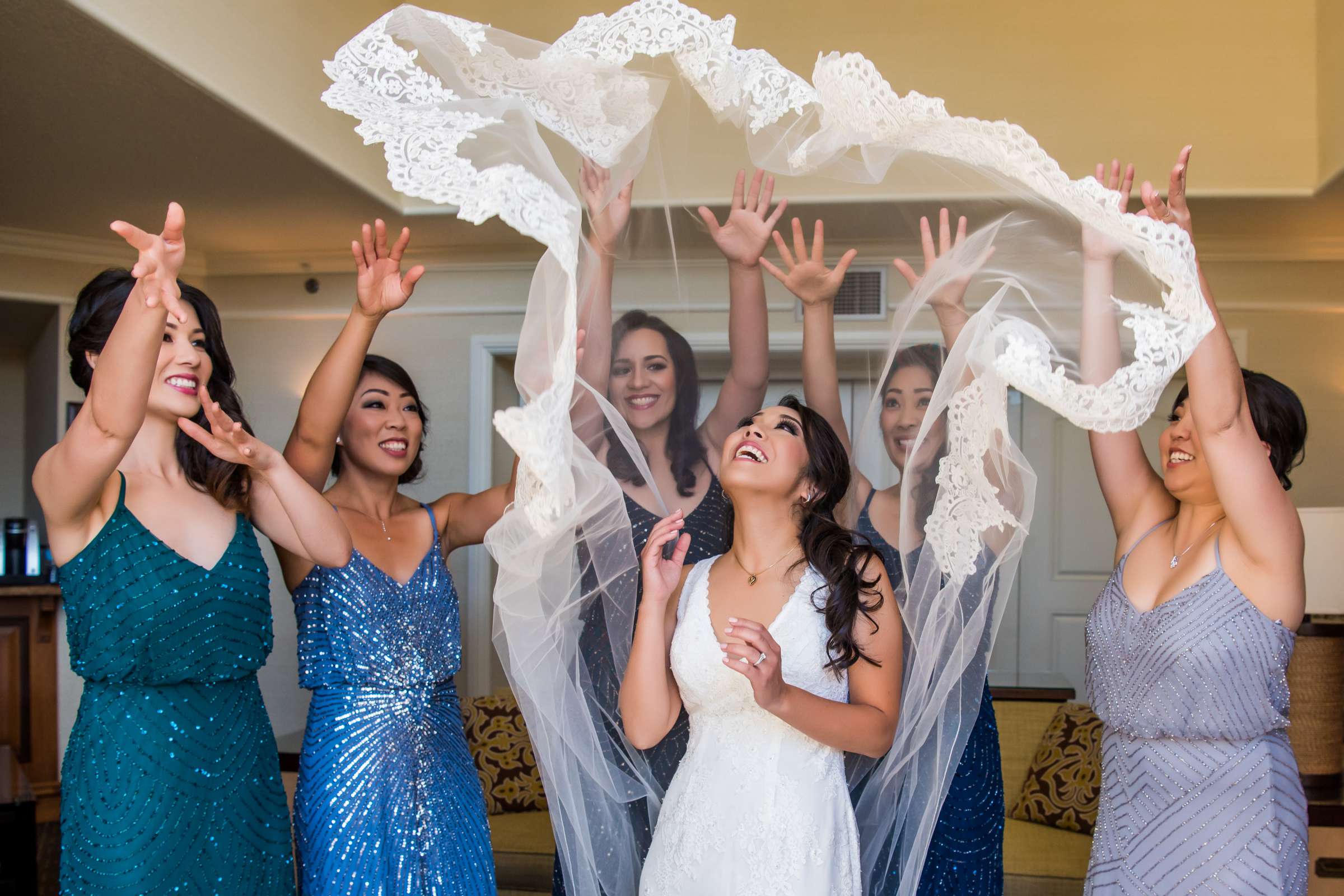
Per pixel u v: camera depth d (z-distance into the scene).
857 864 1.83
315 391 2.15
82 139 3.66
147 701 1.81
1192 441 1.92
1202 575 1.84
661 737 1.95
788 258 2.24
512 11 4.05
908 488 1.99
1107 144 4.06
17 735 4.48
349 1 4.04
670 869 1.80
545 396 1.40
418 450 2.46
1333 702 2.76
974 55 4.08
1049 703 3.89
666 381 2.30
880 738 1.79
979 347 1.80
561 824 1.96
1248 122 4.04
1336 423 4.84
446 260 5.17
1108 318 1.79
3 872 2.72
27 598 4.52
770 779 1.78
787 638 1.85
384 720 2.10
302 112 3.77
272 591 5.27
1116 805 1.90
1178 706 1.81
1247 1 4.03
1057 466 5.37
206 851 1.81
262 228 4.83
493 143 1.54
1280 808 1.78
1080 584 5.36
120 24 2.86
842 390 2.29
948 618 1.92
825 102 1.82
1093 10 4.07
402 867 2.03
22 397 6.21
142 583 1.81
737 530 1.99
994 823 2.24
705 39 1.80
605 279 2.18
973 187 1.94
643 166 2.17
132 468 1.90
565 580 1.92
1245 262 4.87
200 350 1.95
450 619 2.27
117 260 5.13
